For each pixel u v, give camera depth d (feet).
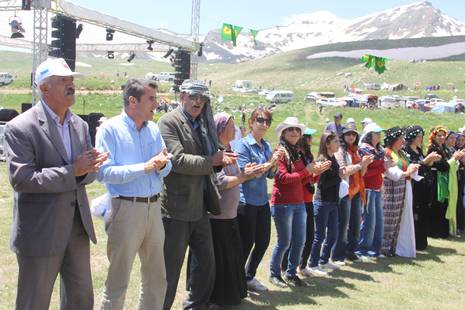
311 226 23.22
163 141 15.55
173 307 18.49
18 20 63.16
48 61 12.54
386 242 28.63
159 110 100.78
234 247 18.45
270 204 21.48
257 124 19.94
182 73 79.87
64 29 58.08
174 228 16.07
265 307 19.01
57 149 12.47
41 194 12.21
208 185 16.69
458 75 380.17
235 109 183.83
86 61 568.41
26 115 12.29
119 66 569.23
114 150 14.38
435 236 34.40
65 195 12.42
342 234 25.76
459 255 29.73
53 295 18.94
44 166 12.32
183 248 16.28
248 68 581.53
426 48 610.24
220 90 344.90
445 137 33.88
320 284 22.50
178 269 16.33
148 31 69.62
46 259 12.25
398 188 28.40
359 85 387.55
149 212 14.64
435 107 229.25
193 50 79.20
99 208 15.26
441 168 33.63
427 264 27.32
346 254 27.04
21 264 12.40
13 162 11.83
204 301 17.21
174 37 74.38
